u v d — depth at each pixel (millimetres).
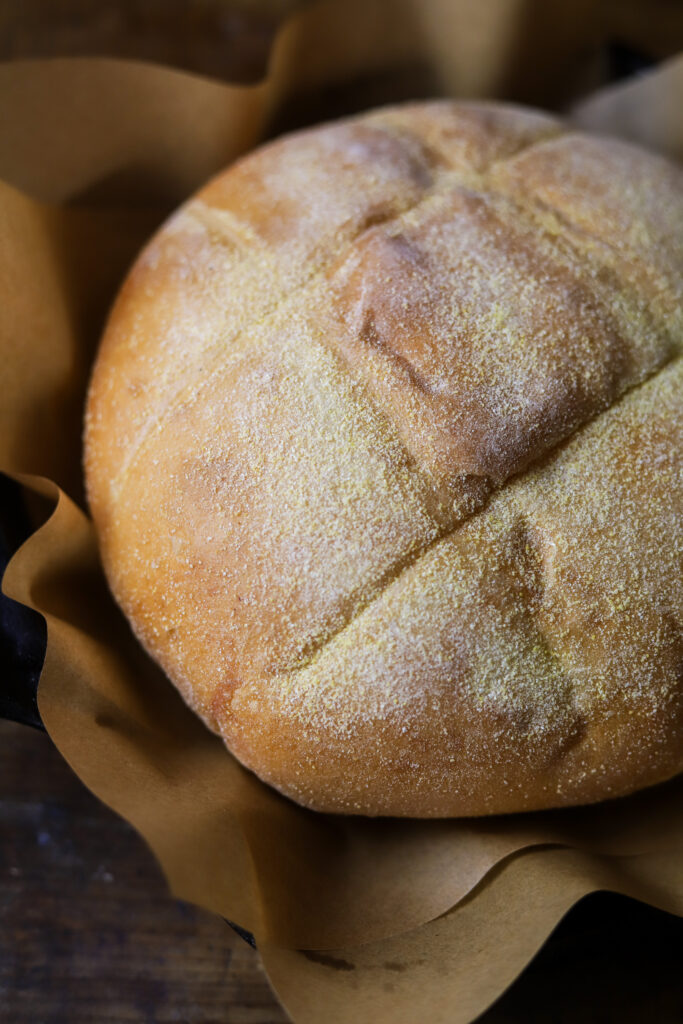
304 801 468
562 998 463
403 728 446
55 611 474
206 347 476
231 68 634
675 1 602
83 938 480
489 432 452
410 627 444
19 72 511
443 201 488
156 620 473
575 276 473
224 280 484
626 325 470
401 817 473
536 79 617
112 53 625
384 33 581
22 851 495
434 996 427
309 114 600
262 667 452
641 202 500
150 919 485
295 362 463
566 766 454
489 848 459
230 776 472
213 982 475
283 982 426
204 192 523
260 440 458
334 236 481
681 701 453
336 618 446
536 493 454
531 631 449
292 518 450
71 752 440
